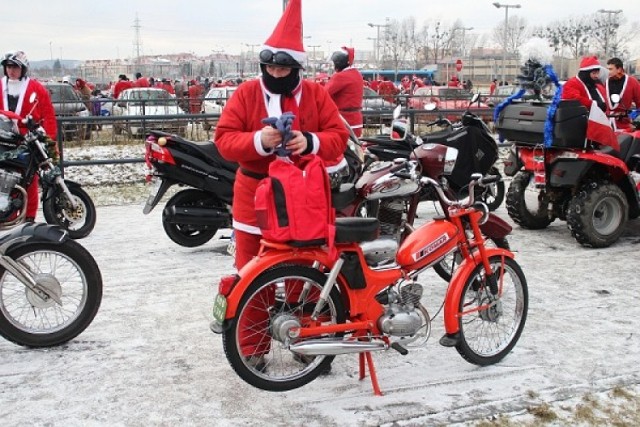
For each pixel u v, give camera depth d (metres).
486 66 50.31
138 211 9.17
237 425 3.63
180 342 4.73
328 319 3.82
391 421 3.67
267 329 3.82
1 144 6.53
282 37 3.64
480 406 3.82
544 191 7.33
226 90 21.36
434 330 4.94
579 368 4.31
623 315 5.24
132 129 15.26
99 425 3.64
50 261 5.61
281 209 3.50
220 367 4.34
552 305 5.44
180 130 14.93
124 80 26.66
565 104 6.76
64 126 14.69
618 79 8.59
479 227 4.40
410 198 5.36
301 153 3.63
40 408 3.81
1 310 4.44
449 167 6.09
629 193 7.32
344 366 4.34
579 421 3.69
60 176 7.33
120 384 4.10
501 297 4.43
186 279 6.13
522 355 4.50
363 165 6.38
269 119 3.50
